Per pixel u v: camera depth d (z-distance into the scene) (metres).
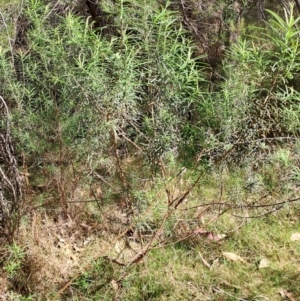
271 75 3.12
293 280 3.25
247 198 3.72
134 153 3.80
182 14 4.34
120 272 3.22
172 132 3.35
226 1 4.41
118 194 3.72
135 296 3.15
